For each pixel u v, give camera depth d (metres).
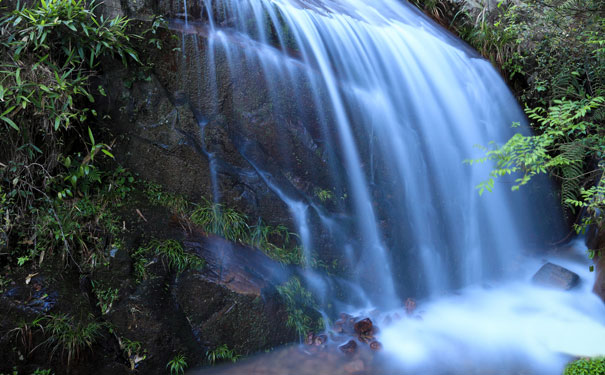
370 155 5.02
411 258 5.12
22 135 3.67
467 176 5.73
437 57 5.95
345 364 3.91
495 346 4.27
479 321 4.76
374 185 5.02
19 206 3.68
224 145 4.38
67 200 3.86
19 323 3.28
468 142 5.82
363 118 4.97
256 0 4.71
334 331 4.36
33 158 3.77
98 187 4.02
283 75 4.53
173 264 3.89
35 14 3.56
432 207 5.41
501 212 6.04
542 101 6.50
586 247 5.97
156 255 3.86
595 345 4.27
